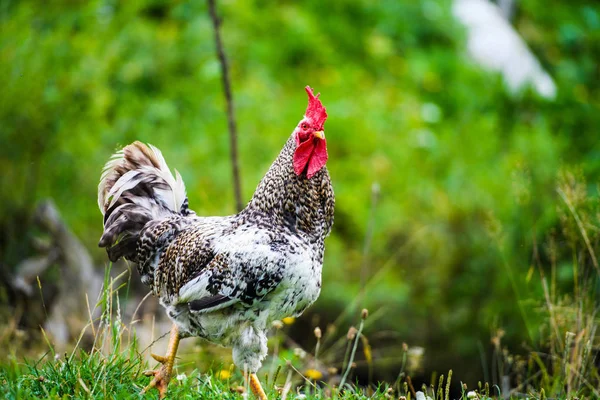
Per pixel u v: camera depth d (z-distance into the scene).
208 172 13.09
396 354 10.70
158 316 10.17
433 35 19.23
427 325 11.48
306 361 8.46
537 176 12.26
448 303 11.77
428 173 14.68
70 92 13.21
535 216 10.86
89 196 13.06
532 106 16.02
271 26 16.92
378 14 18.64
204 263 5.85
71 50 13.66
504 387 7.25
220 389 6.05
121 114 13.76
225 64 9.84
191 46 15.02
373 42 17.27
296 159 6.00
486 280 11.56
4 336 8.38
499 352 9.45
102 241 6.48
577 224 7.54
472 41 19.36
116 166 6.71
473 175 13.88
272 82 15.48
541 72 18.77
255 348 5.86
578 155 14.16
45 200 10.31
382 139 14.90
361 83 16.64
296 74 16.34
